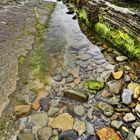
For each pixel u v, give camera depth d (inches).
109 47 60.9
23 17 84.9
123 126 33.5
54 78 46.1
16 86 42.5
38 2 120.3
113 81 44.9
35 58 53.6
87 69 49.9
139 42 52.1
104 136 31.3
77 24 82.8
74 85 44.0
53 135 32.1
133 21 54.7
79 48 60.6
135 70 48.5
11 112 36.2
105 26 67.0
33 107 37.5
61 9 107.0
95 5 73.4
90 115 36.0
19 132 32.6
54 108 37.4
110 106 37.7
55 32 72.8
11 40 61.2
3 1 107.4
